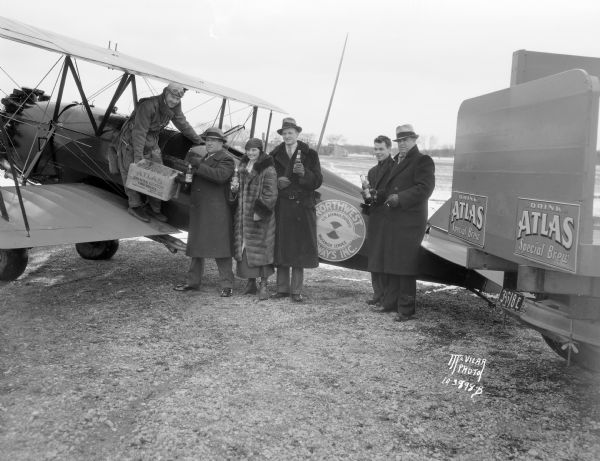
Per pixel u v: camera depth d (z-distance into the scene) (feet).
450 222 13.20
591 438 9.46
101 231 18.35
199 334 14.79
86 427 9.30
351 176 73.36
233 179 18.31
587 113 8.25
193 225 18.53
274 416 9.98
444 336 15.35
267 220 18.16
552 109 9.10
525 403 10.89
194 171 18.06
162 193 17.97
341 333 15.29
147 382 11.36
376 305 18.60
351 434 9.41
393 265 16.58
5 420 9.46
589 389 11.66
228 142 24.16
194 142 21.17
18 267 19.81
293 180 17.87
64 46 17.49
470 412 10.43
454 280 18.48
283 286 19.13
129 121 19.40
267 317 16.65
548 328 9.91
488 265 11.68
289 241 18.02
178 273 22.65
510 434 9.58
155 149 19.79
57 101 21.39
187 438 9.05
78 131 22.35
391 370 12.54
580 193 8.38
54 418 9.58
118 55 21.30
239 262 18.56
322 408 10.41
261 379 11.75
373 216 17.29
